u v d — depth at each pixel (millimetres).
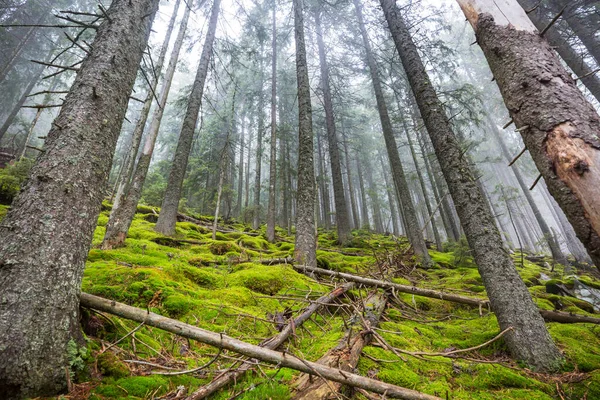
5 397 1513
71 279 1952
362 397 2119
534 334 2988
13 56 16859
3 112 22078
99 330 2385
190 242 8078
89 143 2262
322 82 16766
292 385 2141
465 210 3824
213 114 18578
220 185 10195
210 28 11297
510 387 2531
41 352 1659
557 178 2059
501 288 3295
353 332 3166
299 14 9695
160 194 15547
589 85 8688
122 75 2672
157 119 7387
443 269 9297
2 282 1691
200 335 2037
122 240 5844
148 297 3266
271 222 12586
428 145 16688
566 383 2576
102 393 1765
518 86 2422
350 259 9586
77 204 2094
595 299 6363
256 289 4625
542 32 2520
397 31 5637
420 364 2826
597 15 8758
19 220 1876
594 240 1821
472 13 2996
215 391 2047
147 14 3141
